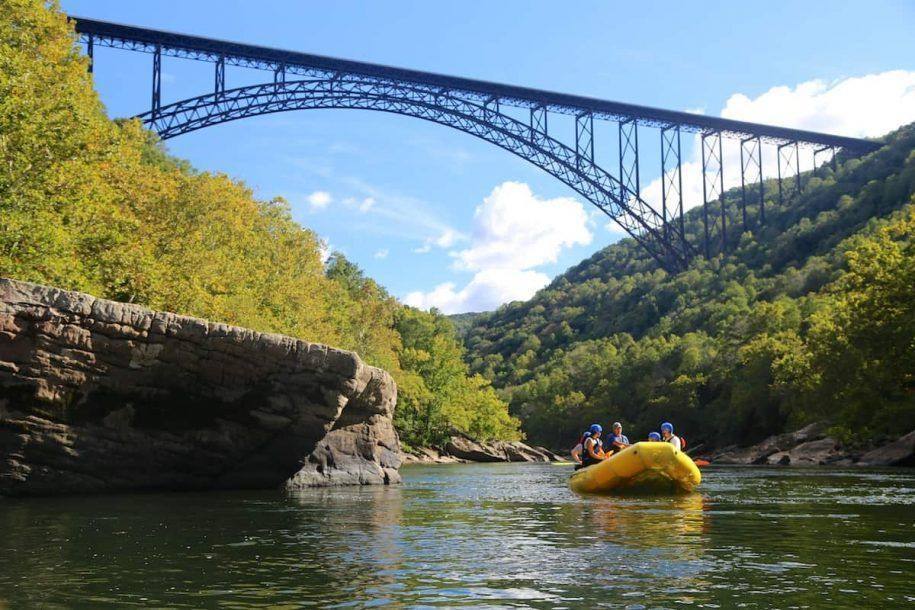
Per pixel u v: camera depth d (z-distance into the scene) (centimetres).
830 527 877
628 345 11438
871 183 10806
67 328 1205
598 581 551
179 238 3081
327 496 1353
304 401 1406
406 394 6744
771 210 13175
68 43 2698
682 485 1441
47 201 1931
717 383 7906
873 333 3619
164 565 614
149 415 1314
